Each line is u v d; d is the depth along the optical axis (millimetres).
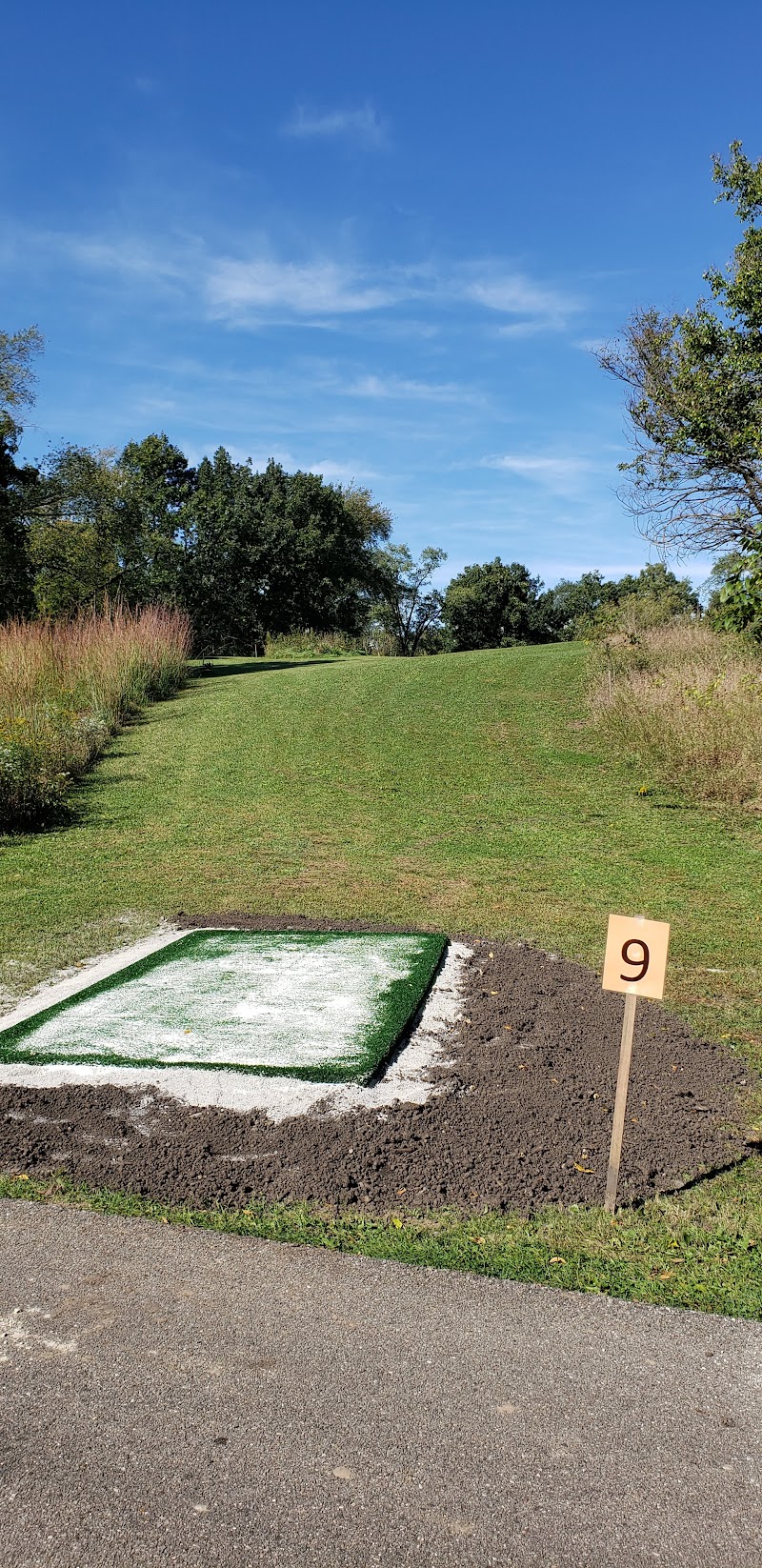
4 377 25719
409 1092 4117
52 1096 4059
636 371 18453
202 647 40938
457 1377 2463
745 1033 4883
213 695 18344
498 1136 3756
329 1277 2910
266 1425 2287
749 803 10789
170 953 6074
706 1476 2145
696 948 6273
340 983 5434
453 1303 2783
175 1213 3248
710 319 17781
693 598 21562
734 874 8258
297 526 48844
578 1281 2887
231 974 5641
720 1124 3898
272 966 5781
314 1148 3633
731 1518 2033
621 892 7723
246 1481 2121
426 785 11852
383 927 6684
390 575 60688
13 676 15266
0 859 8844
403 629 64500
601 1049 4605
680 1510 2053
